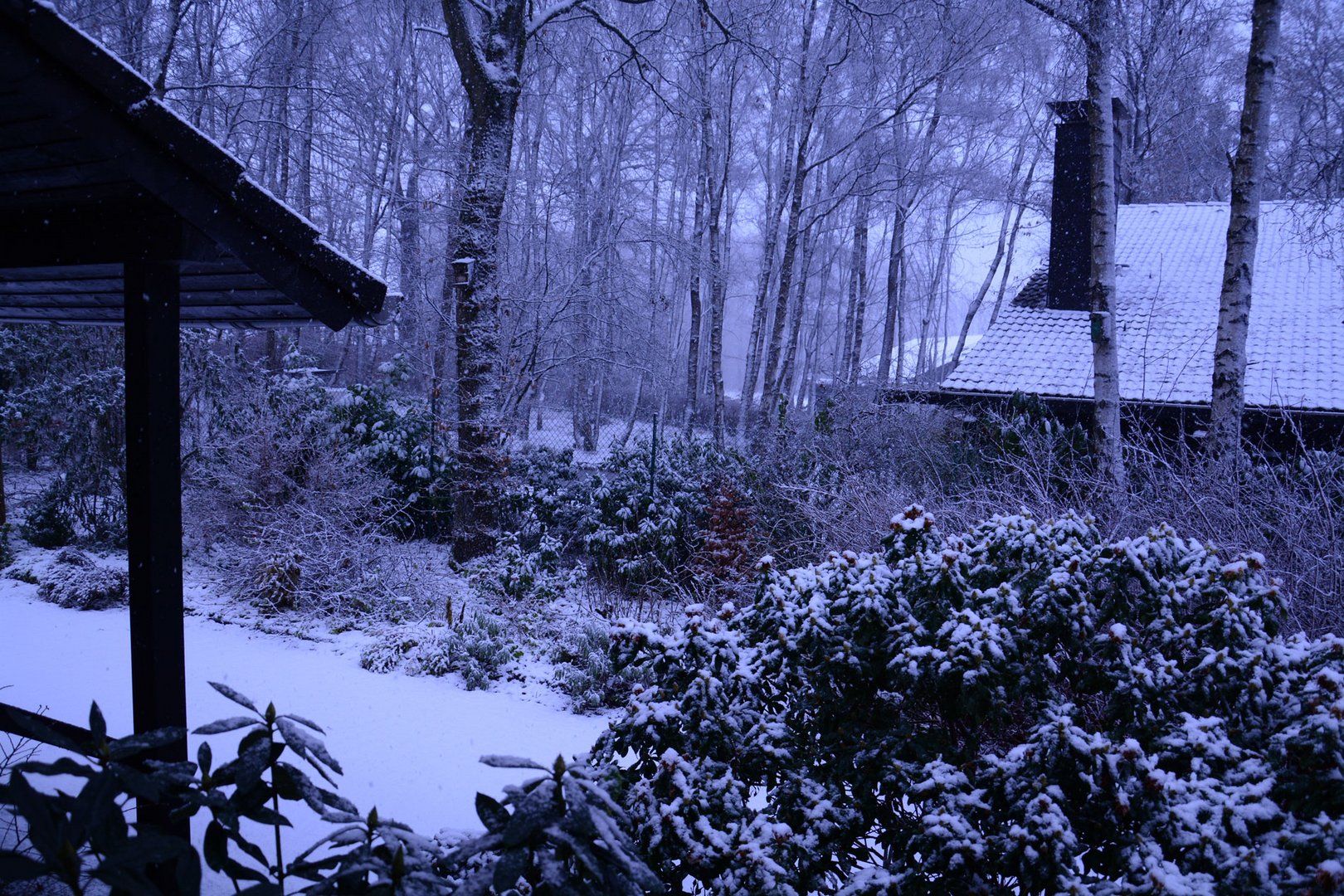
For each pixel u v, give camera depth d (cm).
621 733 295
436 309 1534
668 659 307
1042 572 310
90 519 1266
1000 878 262
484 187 1292
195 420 1371
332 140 2173
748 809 286
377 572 1034
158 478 304
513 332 1425
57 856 174
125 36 1681
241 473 1141
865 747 285
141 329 299
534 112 2428
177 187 276
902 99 2094
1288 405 1395
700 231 2528
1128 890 229
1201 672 277
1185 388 1498
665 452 1500
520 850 195
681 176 2795
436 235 1897
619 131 2342
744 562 1101
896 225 2734
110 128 257
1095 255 1116
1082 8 1169
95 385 1294
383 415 1433
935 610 300
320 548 1026
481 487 1277
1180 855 238
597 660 810
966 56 1962
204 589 1035
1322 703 250
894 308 2758
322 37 2084
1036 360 1653
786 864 258
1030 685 284
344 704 680
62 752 509
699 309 2402
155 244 295
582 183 1698
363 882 205
